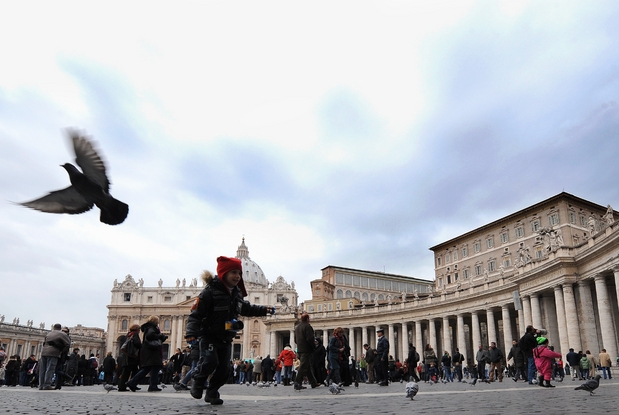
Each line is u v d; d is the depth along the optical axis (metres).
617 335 43.12
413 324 78.25
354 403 9.48
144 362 15.73
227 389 19.44
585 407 8.35
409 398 10.95
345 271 136.62
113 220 4.22
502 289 55.09
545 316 47.78
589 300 41.41
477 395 12.52
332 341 18.53
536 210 80.38
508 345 53.91
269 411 7.41
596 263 39.06
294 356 26.30
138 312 154.25
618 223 34.38
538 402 9.65
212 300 8.07
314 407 8.36
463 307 62.62
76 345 143.62
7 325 100.44
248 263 197.62
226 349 8.39
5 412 7.12
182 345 150.12
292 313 90.44
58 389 18.69
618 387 16.53
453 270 97.19
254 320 147.50
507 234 85.69
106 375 25.31
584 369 29.47
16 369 31.92
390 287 143.50
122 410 7.47
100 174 4.26
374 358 28.22
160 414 6.74
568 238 74.19
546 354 16.91
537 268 46.31
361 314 79.50
